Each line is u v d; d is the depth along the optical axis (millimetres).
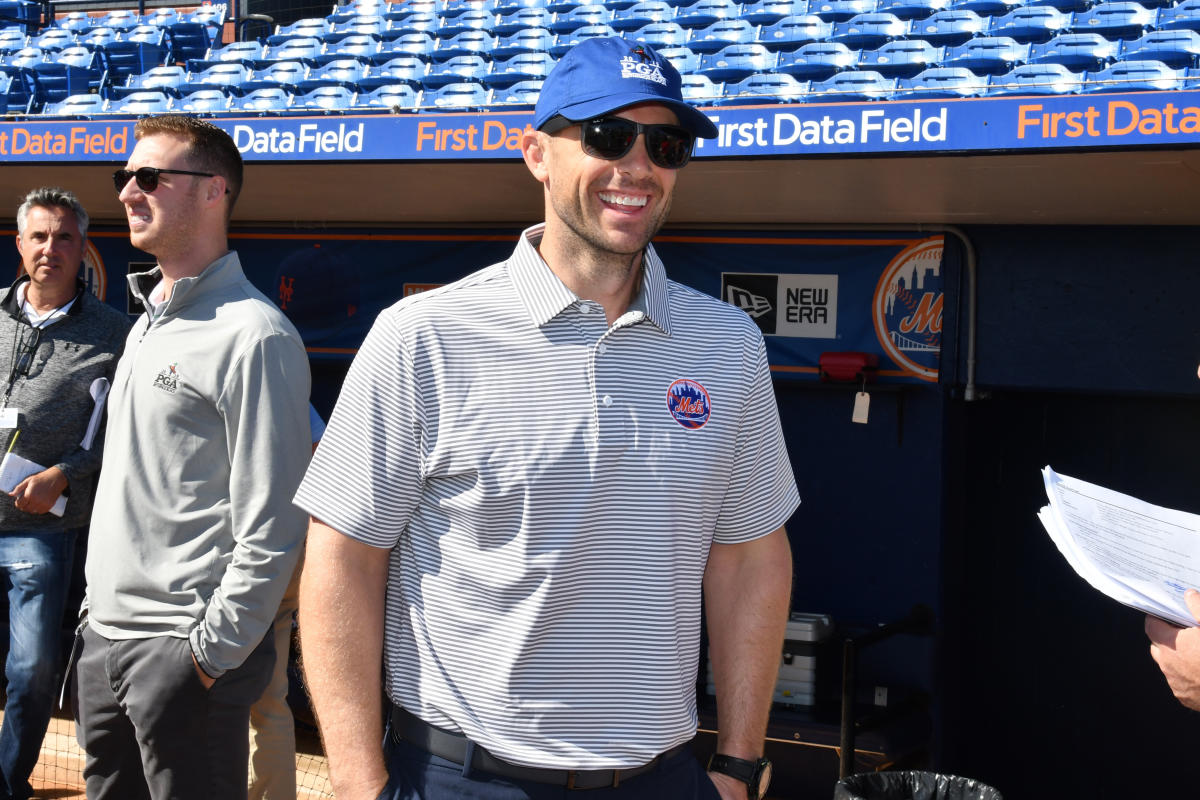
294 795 3121
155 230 2365
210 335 2273
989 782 5488
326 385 5785
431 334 1465
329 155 3949
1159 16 4645
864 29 5129
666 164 1481
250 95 5562
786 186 4090
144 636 2246
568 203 1480
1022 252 4773
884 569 4977
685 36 5484
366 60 5793
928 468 4906
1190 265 4559
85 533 5449
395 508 1485
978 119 3291
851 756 3996
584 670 1450
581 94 1454
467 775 1448
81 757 4328
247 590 2178
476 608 1453
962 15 5016
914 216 4688
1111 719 5285
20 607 3334
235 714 2289
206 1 8500
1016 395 5363
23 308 3434
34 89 6141
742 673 1674
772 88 4844
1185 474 5055
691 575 1547
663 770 1513
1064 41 4613
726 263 5152
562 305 1468
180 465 2262
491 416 1443
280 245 5723
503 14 6070
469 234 5477
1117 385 4672
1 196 5203
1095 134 3166
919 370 4906
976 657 5496
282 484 2227
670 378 1525
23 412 3316
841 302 5012
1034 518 5363
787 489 1730
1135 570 1511
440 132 3842
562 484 1431
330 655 1480
